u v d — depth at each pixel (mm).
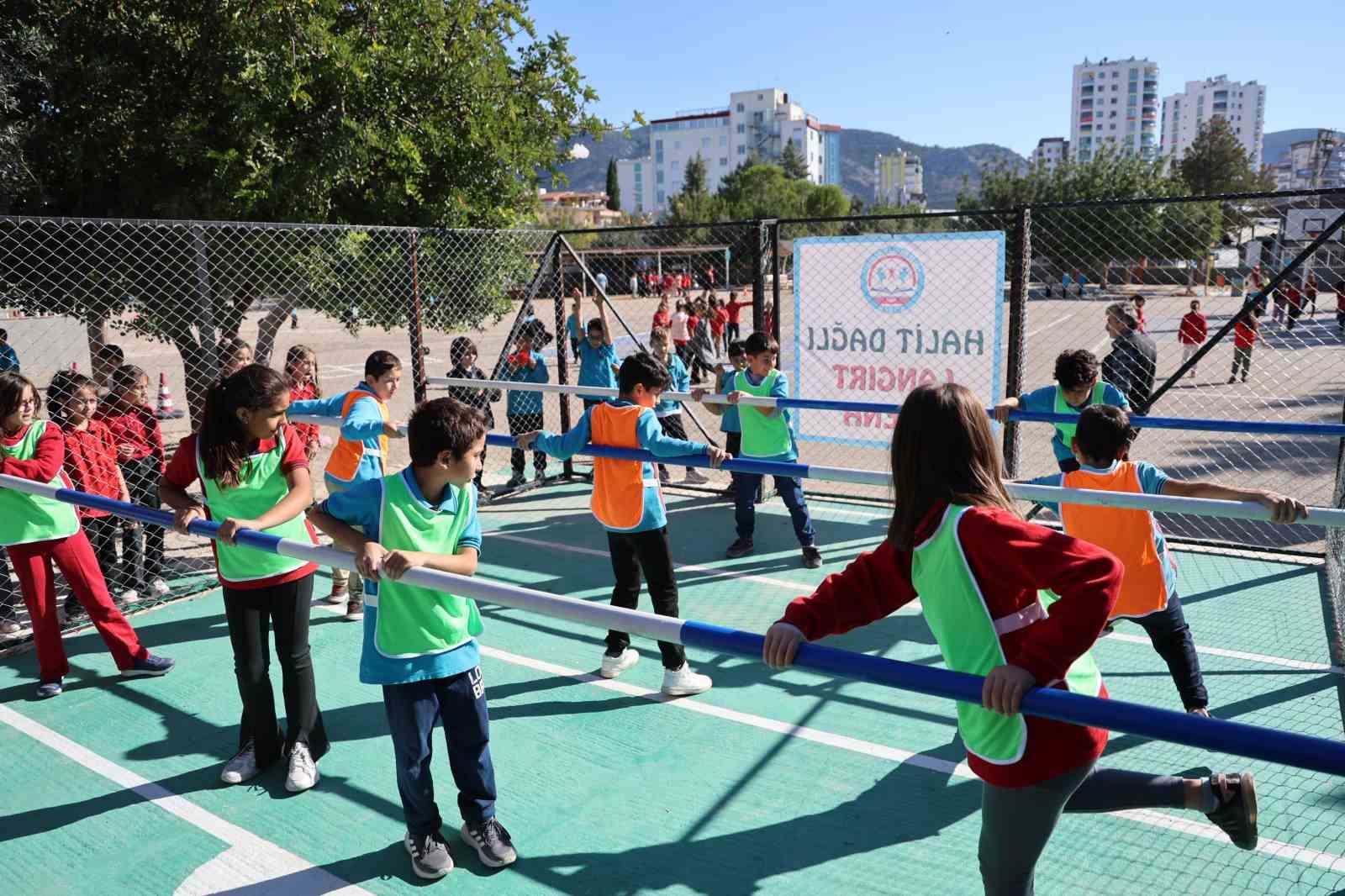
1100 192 38781
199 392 8062
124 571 6043
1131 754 3756
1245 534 7055
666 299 15172
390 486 2887
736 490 6684
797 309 7996
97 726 4363
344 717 4359
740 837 3258
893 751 3857
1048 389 5383
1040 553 1778
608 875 3064
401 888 3047
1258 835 3150
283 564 3609
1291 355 18016
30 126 7211
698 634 2174
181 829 3467
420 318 7602
